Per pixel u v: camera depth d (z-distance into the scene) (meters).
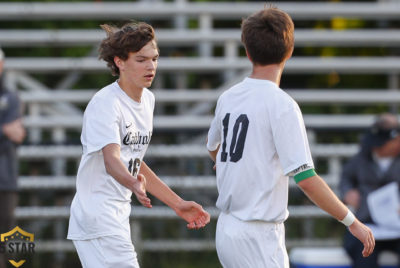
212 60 31.81
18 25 36.28
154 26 37.38
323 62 32.84
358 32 33.94
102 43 14.52
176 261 25.41
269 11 13.54
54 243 26.02
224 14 33.53
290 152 12.63
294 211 27.12
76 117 31.02
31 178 27.77
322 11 34.34
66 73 33.16
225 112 13.61
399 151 22.16
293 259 22.83
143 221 26.41
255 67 13.52
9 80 31.44
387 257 21.50
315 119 31.34
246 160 13.01
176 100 31.25
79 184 14.37
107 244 14.09
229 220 13.31
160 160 28.73
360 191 22.14
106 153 13.52
